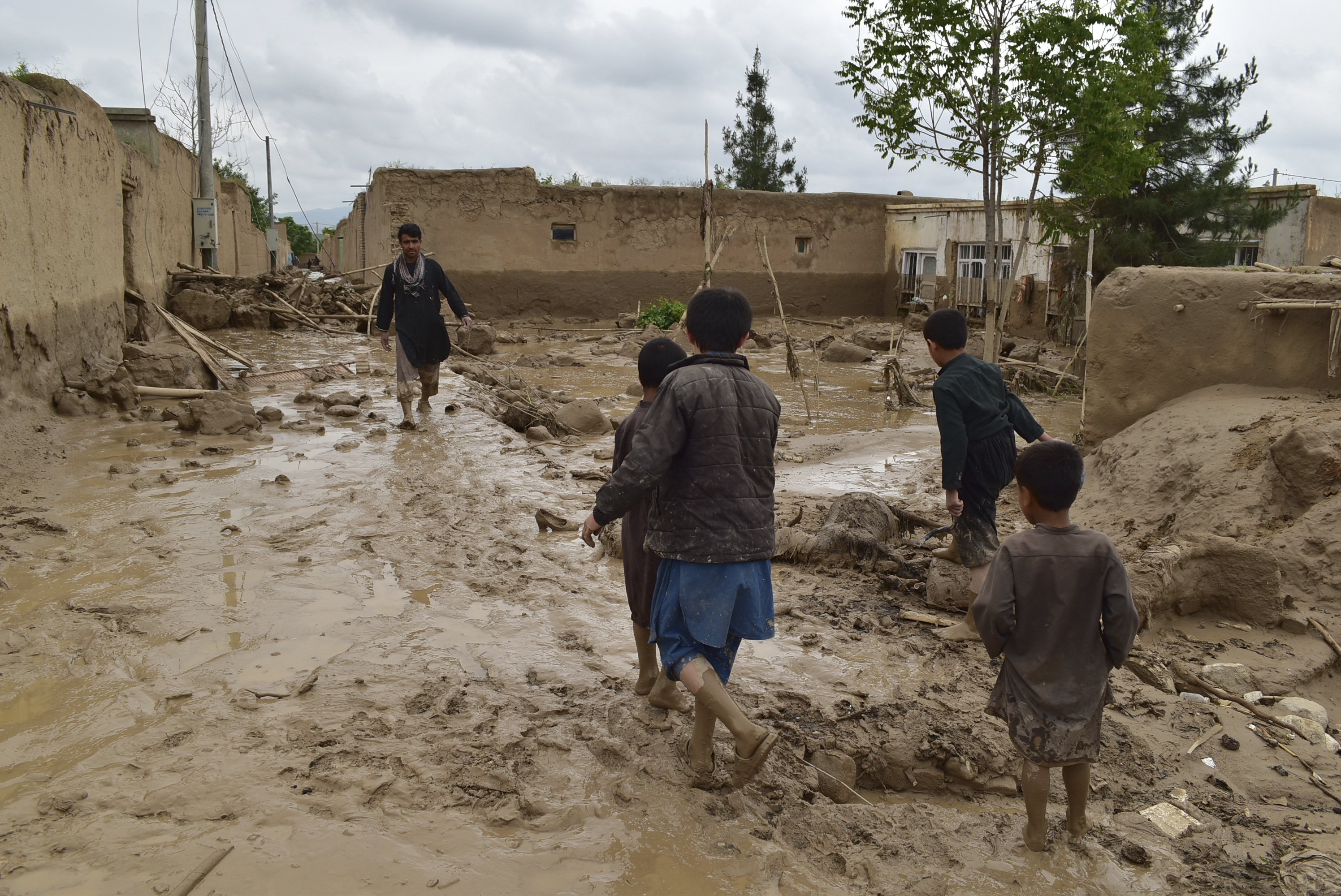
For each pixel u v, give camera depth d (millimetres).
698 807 3141
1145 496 6223
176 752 3248
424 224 27359
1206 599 4914
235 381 11000
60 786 2994
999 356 16484
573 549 5871
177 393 9906
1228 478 5734
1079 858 3002
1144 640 4652
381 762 3266
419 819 2957
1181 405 6996
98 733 3355
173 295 16781
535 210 28156
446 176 27297
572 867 2783
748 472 3119
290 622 4465
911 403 13711
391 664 4062
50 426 8070
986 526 4449
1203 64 17641
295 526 5906
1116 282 7562
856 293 32062
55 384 8812
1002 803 3488
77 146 9734
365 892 2582
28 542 5340
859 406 13750
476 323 25969
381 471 7391
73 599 4590
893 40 14523
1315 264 18578
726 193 29891
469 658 4195
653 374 3688
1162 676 4238
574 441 9820
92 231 10258
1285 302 6621
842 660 4383
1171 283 7258
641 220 29266
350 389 11398
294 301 19156
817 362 19375
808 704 3906
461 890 2629
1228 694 4094
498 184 27766
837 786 3473
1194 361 7180
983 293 25719
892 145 15328
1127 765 3555
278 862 2684
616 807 3121
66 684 3734
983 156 15164
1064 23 13844
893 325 27766
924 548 5992
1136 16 14172
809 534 5906
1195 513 5695
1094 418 7695
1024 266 24531
